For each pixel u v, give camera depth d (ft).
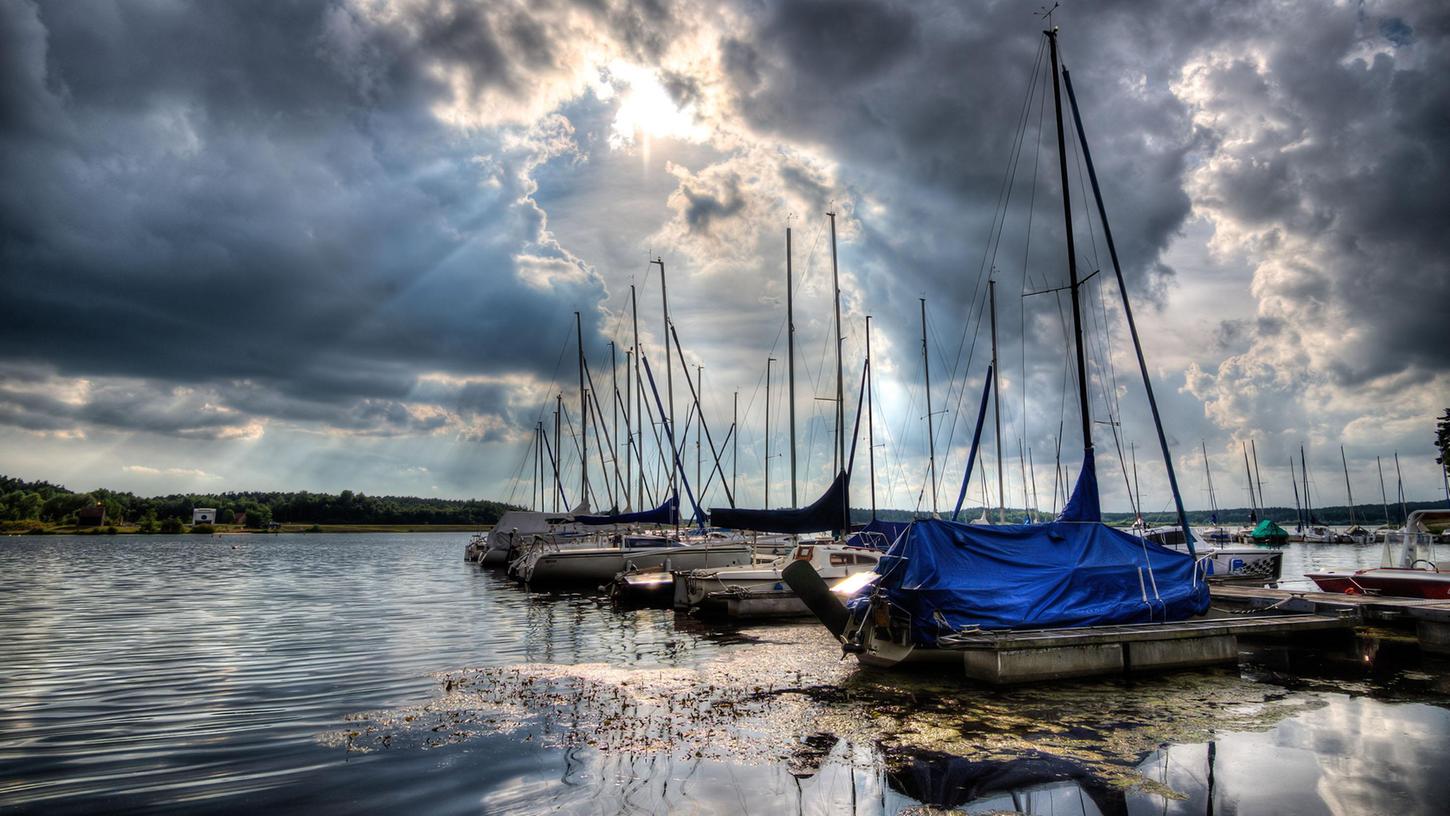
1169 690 44.39
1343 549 256.11
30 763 31.17
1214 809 26.43
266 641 65.62
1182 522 61.46
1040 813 26.09
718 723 37.32
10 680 48.42
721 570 82.23
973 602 49.16
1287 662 52.90
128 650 60.44
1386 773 29.99
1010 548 53.06
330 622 79.30
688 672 50.29
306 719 38.27
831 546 80.84
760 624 75.82
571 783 28.68
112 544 353.51
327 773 29.81
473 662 54.65
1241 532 233.35
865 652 50.90
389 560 232.32
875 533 92.02
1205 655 50.19
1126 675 47.91
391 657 56.90
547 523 156.66
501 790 27.96
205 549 306.14
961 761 31.48
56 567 180.96
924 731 35.88
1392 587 68.85
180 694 44.19
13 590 117.80
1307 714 39.11
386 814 25.70
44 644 63.98
